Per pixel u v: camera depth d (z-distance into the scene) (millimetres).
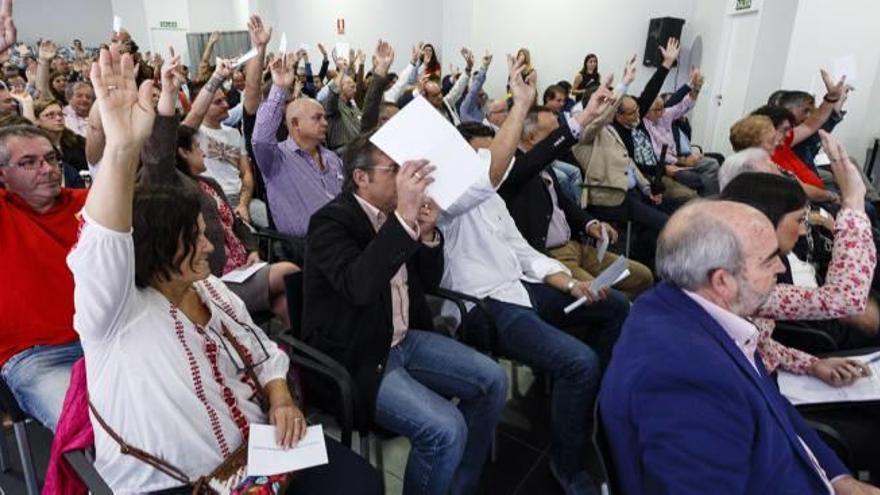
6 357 1469
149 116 836
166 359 970
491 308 1820
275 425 1122
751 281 976
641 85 6688
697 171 4055
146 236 956
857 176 1524
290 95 3260
